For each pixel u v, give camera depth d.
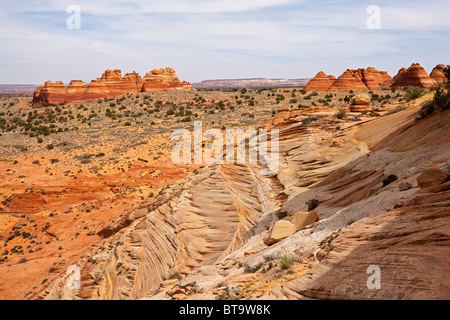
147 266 23.48
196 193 27.38
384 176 20.30
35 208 54.22
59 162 74.38
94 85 199.50
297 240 14.39
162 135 87.44
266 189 31.28
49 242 41.81
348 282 7.72
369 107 48.97
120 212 48.50
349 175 25.16
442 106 25.47
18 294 29.58
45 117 144.12
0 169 70.88
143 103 148.25
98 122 119.62
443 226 8.01
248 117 99.56
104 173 66.44
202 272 15.41
